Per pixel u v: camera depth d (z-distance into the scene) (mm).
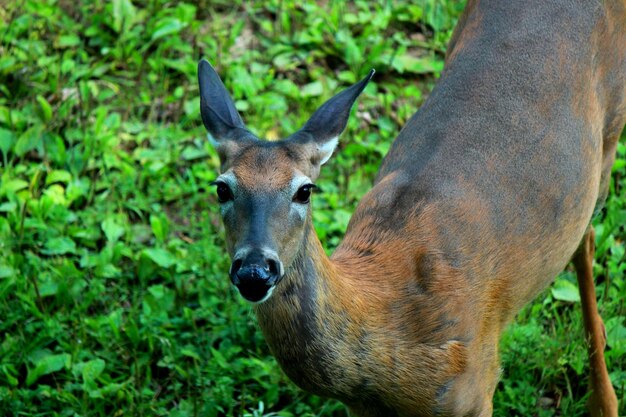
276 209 7641
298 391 10234
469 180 8773
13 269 11148
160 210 12383
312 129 8273
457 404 8445
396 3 15203
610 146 9969
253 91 13617
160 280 11523
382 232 8602
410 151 9156
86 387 9891
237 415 10070
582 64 9336
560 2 9516
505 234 8742
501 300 8844
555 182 9016
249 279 7355
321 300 7871
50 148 12805
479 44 9539
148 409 9938
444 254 8461
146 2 14977
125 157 12844
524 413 9977
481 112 9094
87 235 11906
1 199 12188
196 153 12992
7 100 13562
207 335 10727
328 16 14766
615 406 10094
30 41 14195
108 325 10750
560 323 10812
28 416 9844
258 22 14875
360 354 8031
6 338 10555
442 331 8305
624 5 9664
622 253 11617
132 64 14172
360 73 14164
